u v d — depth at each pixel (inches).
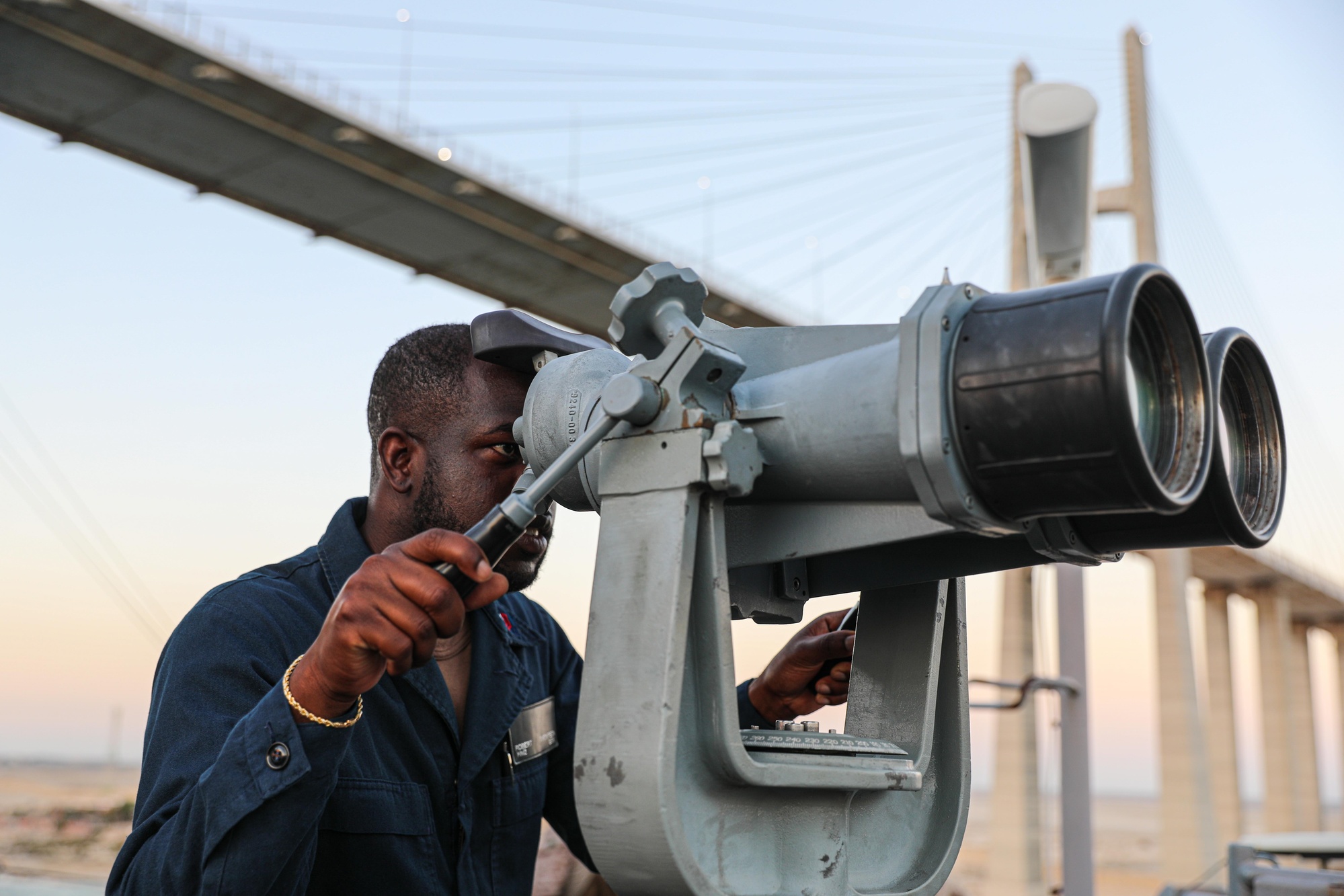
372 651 31.9
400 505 48.5
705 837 29.7
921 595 38.9
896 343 29.9
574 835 57.5
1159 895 98.5
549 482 31.4
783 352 33.9
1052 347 25.7
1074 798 121.3
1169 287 27.5
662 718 28.3
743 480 29.9
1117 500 25.9
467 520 47.6
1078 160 150.6
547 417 37.0
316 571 48.5
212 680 40.6
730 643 30.1
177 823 34.9
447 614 31.0
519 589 47.0
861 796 36.1
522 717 51.5
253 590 45.5
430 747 46.1
